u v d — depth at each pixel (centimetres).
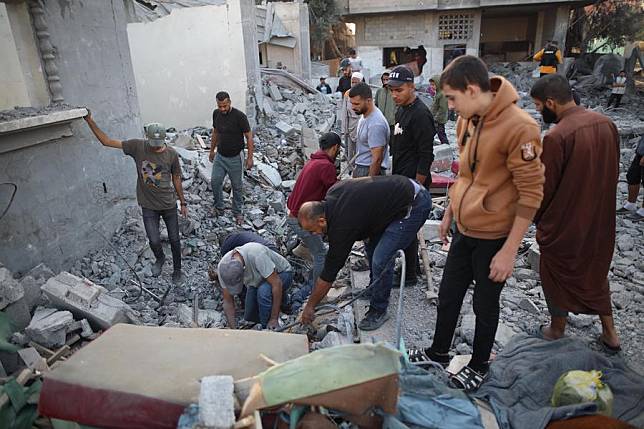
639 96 1669
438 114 920
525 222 217
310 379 171
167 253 539
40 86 439
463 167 239
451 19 2203
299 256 541
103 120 524
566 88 275
